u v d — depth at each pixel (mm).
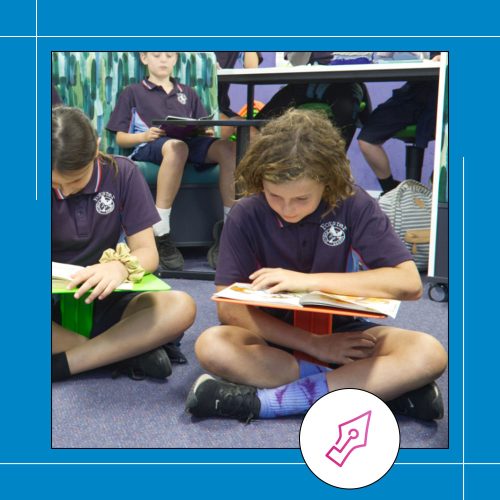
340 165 1195
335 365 1272
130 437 1113
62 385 1346
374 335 1268
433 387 1176
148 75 2795
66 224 1436
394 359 1166
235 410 1168
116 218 1481
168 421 1180
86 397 1285
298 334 1277
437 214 2127
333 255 1303
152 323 1354
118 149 2764
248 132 2266
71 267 1333
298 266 1330
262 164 1153
